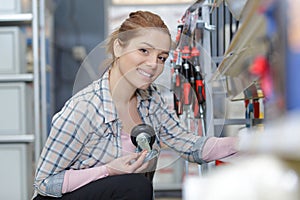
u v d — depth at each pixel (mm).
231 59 1270
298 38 399
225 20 1565
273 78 471
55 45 3996
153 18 1502
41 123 2689
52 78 3814
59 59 4012
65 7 4051
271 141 412
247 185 434
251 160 460
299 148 380
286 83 407
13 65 2545
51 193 1447
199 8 1713
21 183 2525
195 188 470
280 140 397
